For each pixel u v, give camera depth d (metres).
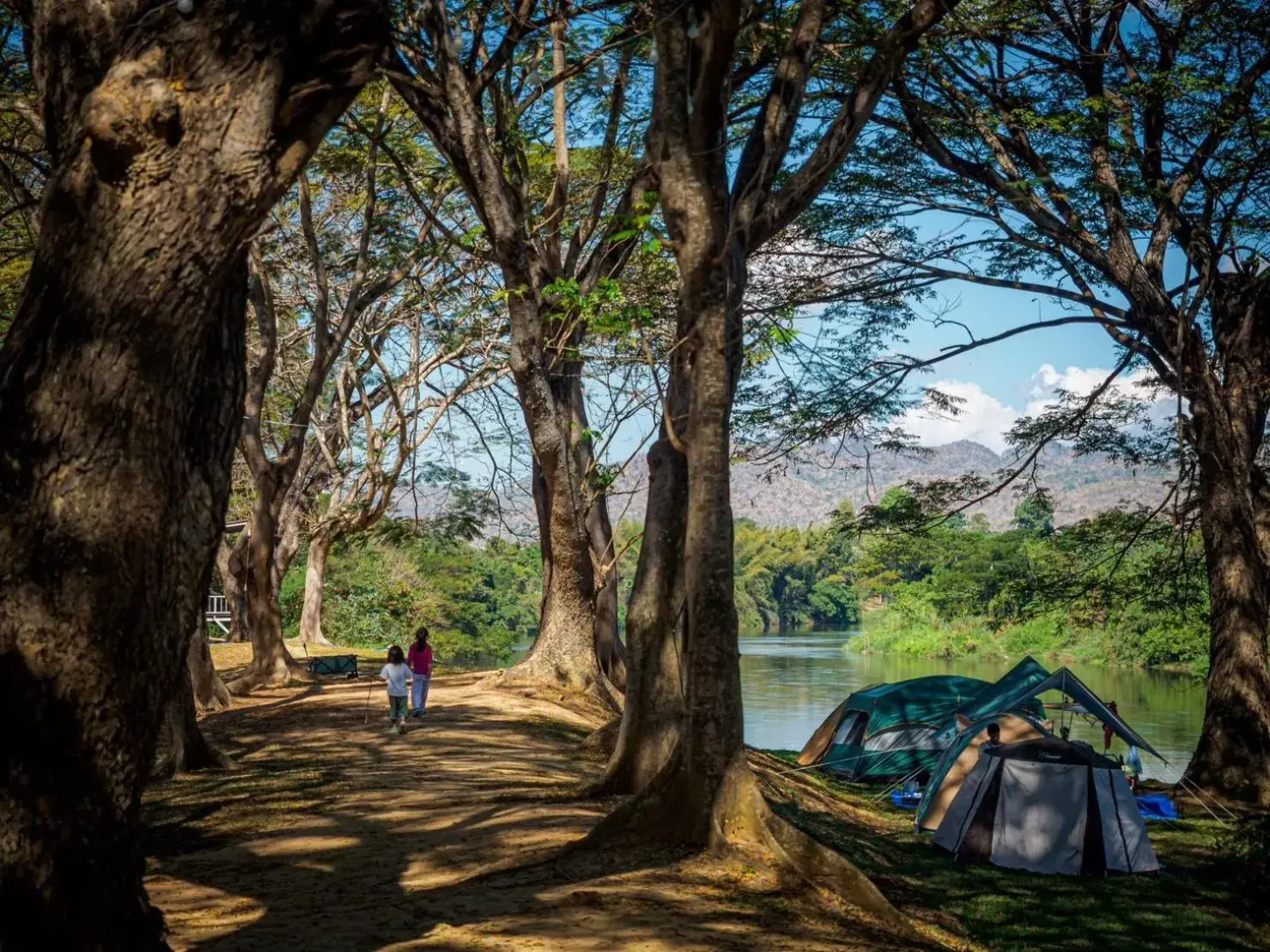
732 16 9.30
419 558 58.25
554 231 19.56
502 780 13.93
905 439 21.56
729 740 9.64
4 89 15.39
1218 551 20.02
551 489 21.73
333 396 36.72
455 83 15.80
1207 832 16.80
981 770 14.66
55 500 4.40
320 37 4.44
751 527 154.38
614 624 25.03
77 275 4.39
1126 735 19.41
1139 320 19.47
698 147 10.00
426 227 24.66
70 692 4.41
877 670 64.00
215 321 4.89
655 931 7.50
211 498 4.93
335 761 15.80
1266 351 20.55
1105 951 10.05
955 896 11.88
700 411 9.87
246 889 8.75
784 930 7.81
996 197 19.58
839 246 20.31
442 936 7.29
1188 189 19.78
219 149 4.34
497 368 27.25
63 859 4.40
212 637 45.94
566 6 17.23
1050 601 24.17
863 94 11.47
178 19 4.24
